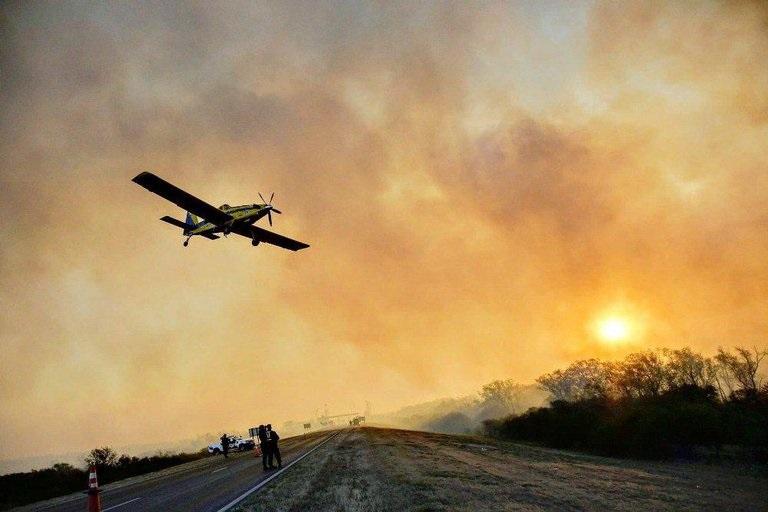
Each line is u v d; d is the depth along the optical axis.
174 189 20.69
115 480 24.20
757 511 7.21
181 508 9.10
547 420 26.84
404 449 20.27
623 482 10.29
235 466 18.75
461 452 18.69
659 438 16.56
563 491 8.94
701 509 7.36
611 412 21.95
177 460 32.25
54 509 11.65
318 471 13.37
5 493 19.81
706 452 15.36
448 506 7.46
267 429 15.58
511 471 12.27
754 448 15.22
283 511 7.87
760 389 21.39
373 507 7.77
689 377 31.78
